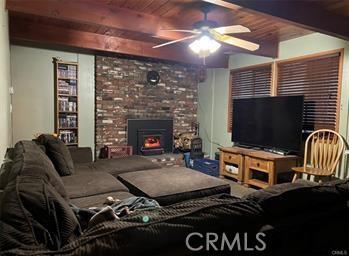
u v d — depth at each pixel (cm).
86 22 291
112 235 81
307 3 271
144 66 559
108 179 272
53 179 172
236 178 446
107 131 528
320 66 383
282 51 436
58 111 467
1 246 81
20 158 188
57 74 463
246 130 467
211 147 603
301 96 374
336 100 364
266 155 393
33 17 363
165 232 85
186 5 293
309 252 114
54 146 284
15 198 109
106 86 522
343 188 131
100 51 486
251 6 237
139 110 560
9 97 346
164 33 332
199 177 298
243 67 516
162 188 257
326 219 119
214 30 290
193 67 619
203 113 625
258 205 108
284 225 106
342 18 300
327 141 361
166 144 593
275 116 412
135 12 312
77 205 202
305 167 361
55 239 106
